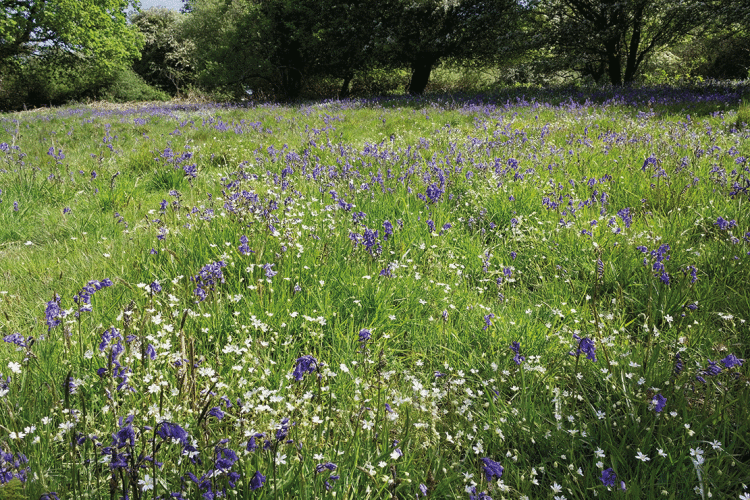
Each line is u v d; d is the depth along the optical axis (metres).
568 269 4.54
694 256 4.41
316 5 31.92
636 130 10.03
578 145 8.92
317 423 2.50
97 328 3.19
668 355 3.09
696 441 2.44
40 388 2.71
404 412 2.71
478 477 2.34
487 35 29.14
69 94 41.75
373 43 29.89
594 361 3.14
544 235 5.12
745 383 2.80
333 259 4.45
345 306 3.84
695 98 15.14
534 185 6.46
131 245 4.86
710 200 5.21
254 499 2.06
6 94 39.47
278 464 2.23
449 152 8.88
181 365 2.53
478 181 6.73
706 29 25.48
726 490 2.28
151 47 54.25
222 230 4.90
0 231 5.96
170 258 4.17
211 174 8.44
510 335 3.49
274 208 5.23
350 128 13.62
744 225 4.73
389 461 2.34
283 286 3.92
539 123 12.08
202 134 13.38
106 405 2.51
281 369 2.97
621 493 2.16
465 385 3.12
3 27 31.59
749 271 3.98
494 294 4.35
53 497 1.71
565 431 2.60
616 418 2.74
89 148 11.53
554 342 3.40
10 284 4.36
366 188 6.39
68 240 5.60
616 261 4.45
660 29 26.80
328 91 40.00
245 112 19.62
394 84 42.06
